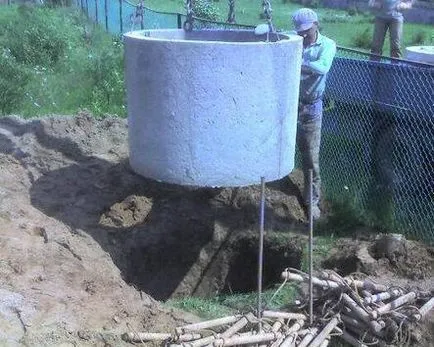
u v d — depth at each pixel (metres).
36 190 6.77
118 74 11.82
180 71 4.98
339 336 4.74
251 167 5.28
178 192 6.96
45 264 5.09
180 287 6.60
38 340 4.20
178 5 24.22
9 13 19.78
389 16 9.43
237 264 6.75
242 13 21.17
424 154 6.22
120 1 16.66
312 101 6.45
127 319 4.68
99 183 6.98
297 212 6.97
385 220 6.61
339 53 9.13
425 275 5.52
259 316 4.65
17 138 7.74
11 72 10.93
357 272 5.51
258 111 5.13
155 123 5.22
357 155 6.99
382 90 6.62
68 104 10.84
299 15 6.12
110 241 6.39
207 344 4.31
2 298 4.50
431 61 7.22
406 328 4.69
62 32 14.47
